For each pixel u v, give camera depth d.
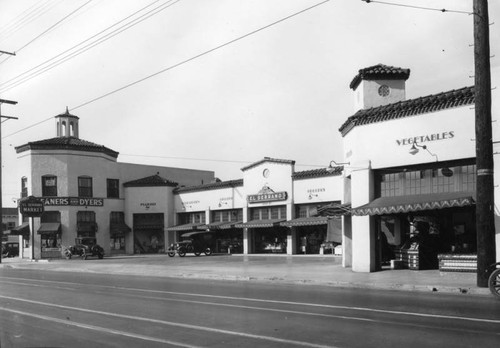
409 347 7.29
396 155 19.23
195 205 45.66
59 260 39.88
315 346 7.52
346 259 23.09
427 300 12.23
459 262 17.80
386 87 21.95
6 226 69.31
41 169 44.28
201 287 16.88
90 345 7.97
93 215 45.91
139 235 48.41
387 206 17.94
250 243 39.59
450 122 17.78
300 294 14.12
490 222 13.84
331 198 34.03
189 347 7.70
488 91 14.02
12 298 14.45
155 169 51.72
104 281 20.31
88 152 46.03
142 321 10.05
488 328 8.50
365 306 11.37
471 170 17.72
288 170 36.66
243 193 40.50
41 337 8.64
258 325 9.32
